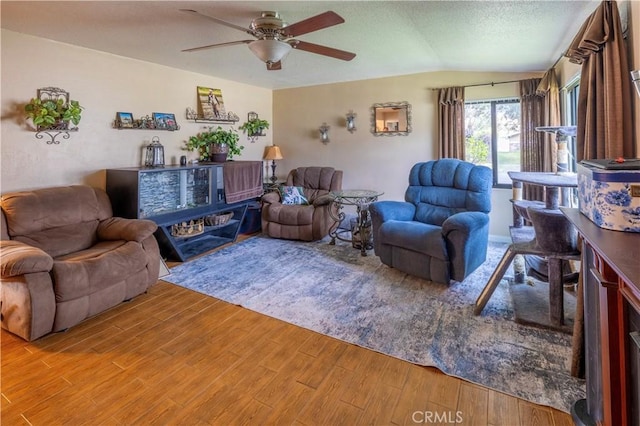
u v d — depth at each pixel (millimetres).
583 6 2221
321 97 5605
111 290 2609
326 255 4039
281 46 2514
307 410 1655
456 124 4562
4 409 1662
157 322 2512
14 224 2662
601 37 1873
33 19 2688
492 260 3801
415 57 3891
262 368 1978
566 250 2223
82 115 3430
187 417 1616
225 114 5094
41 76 3113
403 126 5004
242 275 3420
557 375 1848
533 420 1559
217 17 2693
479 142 4727
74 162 3393
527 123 4195
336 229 4863
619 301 1157
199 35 3113
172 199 3840
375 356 2072
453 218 2979
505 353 2057
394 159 5133
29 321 2168
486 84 4461
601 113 1971
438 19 2627
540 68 4066
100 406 1685
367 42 3312
